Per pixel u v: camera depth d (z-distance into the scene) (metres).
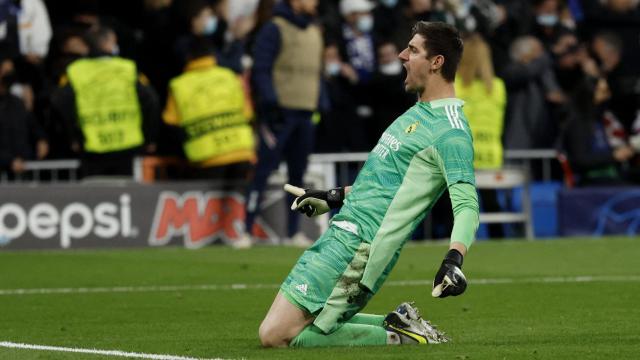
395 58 47.66
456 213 18.94
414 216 19.72
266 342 19.75
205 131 44.75
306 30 42.75
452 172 19.22
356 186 20.00
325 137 48.69
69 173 46.34
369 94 48.25
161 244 44.78
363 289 19.75
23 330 23.81
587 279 33.06
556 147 48.94
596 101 48.38
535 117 48.94
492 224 48.12
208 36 44.72
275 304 19.84
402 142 19.77
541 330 22.97
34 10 46.66
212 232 45.34
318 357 18.66
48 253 42.44
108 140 43.88
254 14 46.72
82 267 37.28
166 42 47.84
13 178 45.81
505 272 35.19
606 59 52.84
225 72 44.94
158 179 46.53
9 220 43.62
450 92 20.00
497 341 21.08
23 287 32.12
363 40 48.44
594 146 48.34
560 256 40.12
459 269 17.98
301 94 42.88
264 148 43.06
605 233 48.44
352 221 19.72
